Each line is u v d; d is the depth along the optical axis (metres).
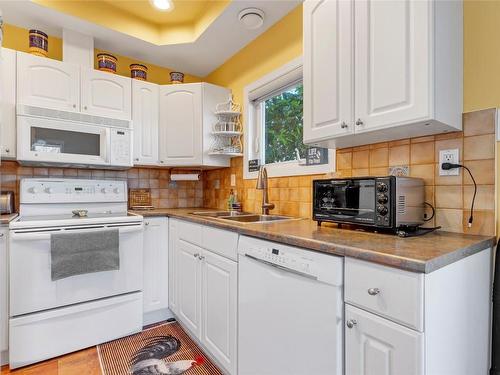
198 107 2.55
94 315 1.90
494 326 1.06
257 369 1.29
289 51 2.01
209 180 3.07
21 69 1.95
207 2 2.16
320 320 0.99
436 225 1.25
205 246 1.76
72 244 1.80
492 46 1.12
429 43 1.01
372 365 0.83
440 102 1.05
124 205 2.54
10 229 1.66
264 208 2.08
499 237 1.09
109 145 2.26
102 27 2.20
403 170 1.38
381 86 1.14
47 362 1.72
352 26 1.24
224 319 1.54
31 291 1.70
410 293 0.75
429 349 0.75
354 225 1.36
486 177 1.13
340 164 1.68
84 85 2.20
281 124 2.28
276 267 1.19
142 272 2.13
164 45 2.46
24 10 1.99
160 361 1.73
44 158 2.00
